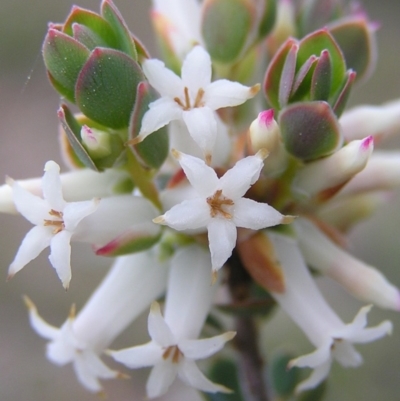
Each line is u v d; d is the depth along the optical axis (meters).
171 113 0.05
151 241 0.05
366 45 0.06
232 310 0.06
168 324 0.05
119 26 0.05
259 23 0.06
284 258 0.05
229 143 0.05
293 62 0.05
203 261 0.05
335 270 0.06
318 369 0.05
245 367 0.06
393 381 0.11
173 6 0.06
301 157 0.05
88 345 0.05
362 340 0.05
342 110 0.05
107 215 0.05
